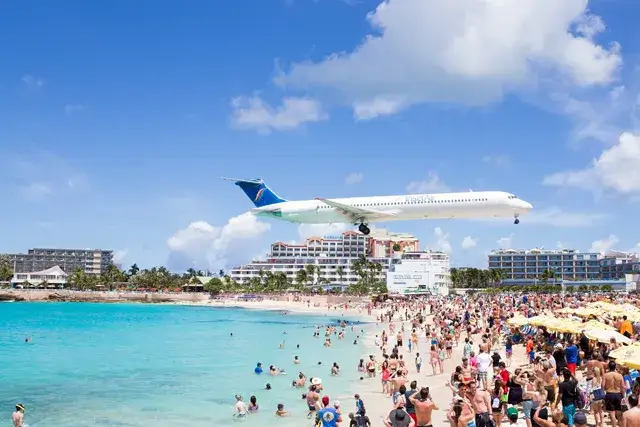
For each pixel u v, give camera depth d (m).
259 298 192.25
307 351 60.19
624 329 37.41
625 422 16.66
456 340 55.62
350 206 78.19
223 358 55.28
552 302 82.12
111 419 31.41
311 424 29.61
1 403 35.38
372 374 43.06
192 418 31.31
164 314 136.25
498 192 75.25
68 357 56.84
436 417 27.88
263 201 88.81
